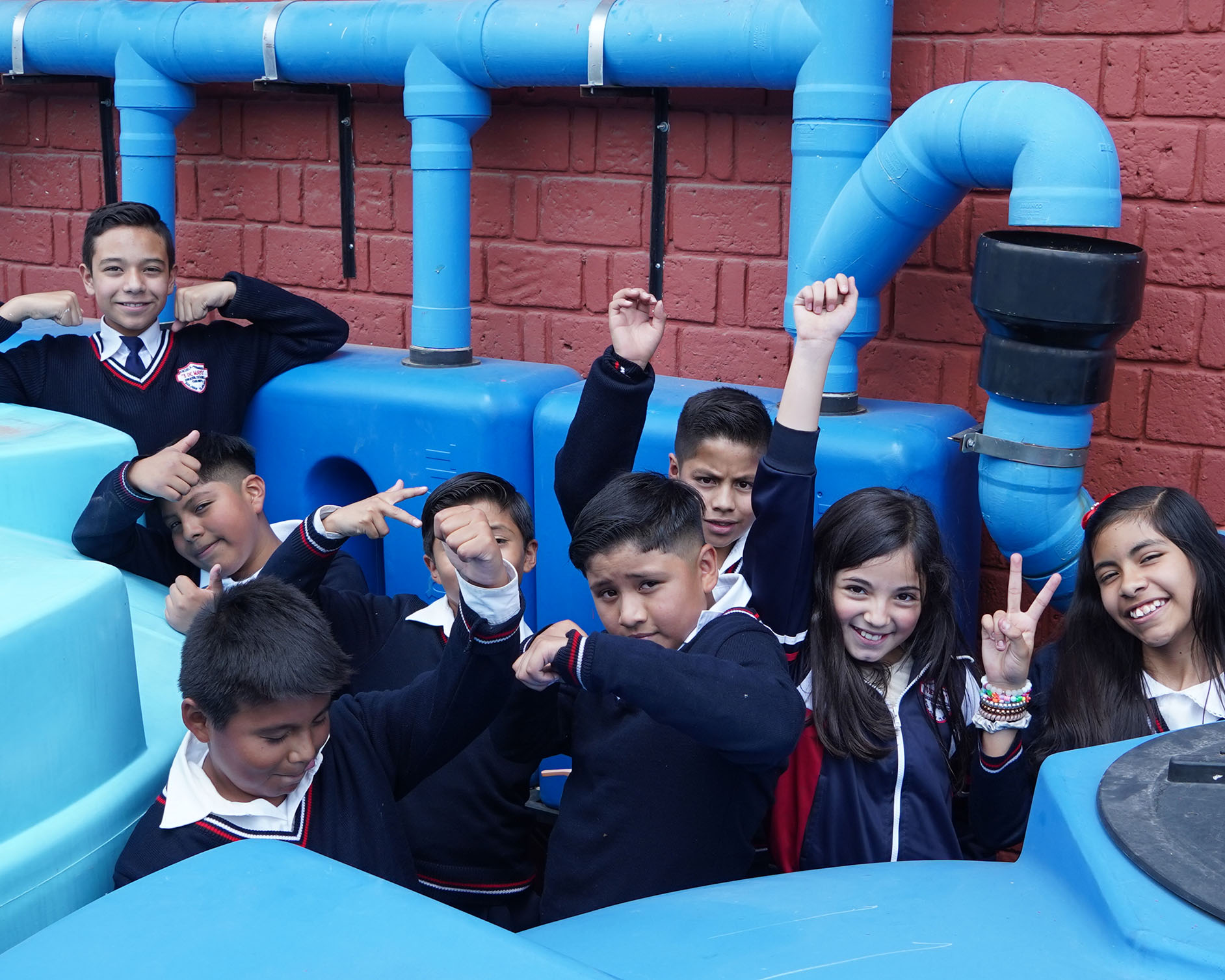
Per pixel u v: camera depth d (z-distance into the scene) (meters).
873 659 1.53
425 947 0.70
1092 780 0.88
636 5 2.09
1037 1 2.02
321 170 2.70
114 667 1.28
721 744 1.22
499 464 2.19
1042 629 2.25
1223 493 2.04
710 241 2.35
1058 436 1.76
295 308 2.39
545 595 2.20
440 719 1.32
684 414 1.79
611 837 1.35
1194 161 1.96
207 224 2.87
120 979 0.69
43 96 3.00
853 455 1.88
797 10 1.94
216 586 1.58
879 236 1.89
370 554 2.41
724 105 2.28
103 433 1.96
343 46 2.32
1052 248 1.68
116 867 1.20
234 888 0.77
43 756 1.18
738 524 1.77
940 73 2.11
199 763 1.27
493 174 2.54
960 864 0.93
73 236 3.05
